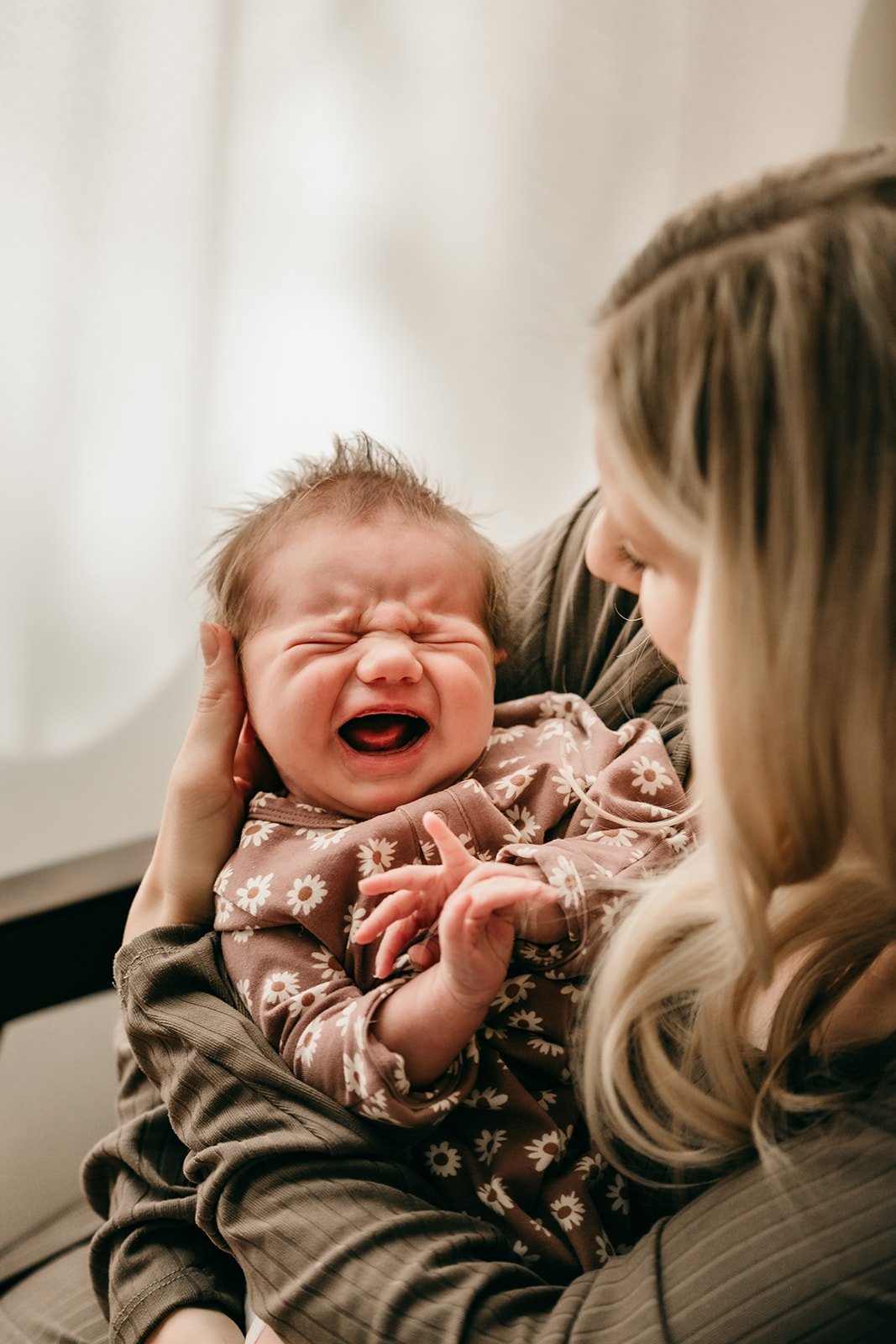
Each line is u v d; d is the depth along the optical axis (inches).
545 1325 21.7
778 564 18.8
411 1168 26.2
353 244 51.8
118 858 38.6
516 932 25.9
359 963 27.2
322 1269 22.5
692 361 19.1
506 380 57.9
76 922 36.4
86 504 48.6
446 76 51.6
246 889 28.3
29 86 42.7
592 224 57.6
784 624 18.9
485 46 51.9
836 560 18.5
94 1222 39.7
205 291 48.7
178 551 51.3
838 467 18.2
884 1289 18.6
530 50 53.1
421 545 31.9
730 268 19.0
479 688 30.9
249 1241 23.7
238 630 32.1
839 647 18.7
